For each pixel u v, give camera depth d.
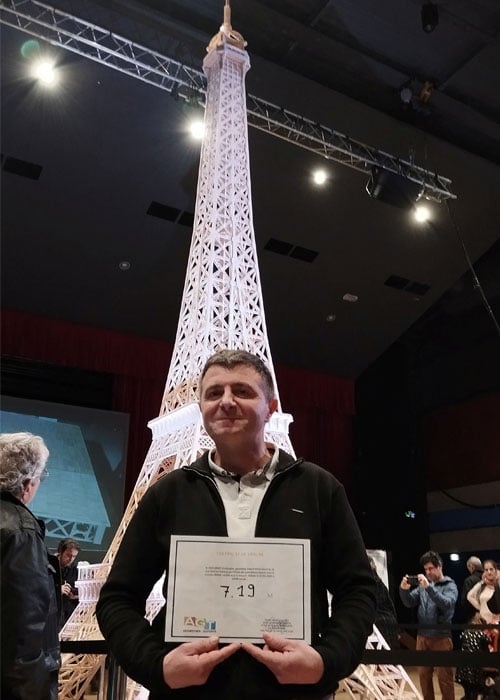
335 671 1.61
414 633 13.70
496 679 4.26
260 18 10.62
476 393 14.95
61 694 6.80
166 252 13.05
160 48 10.79
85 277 12.97
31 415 12.55
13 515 2.47
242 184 10.07
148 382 14.40
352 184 12.60
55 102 10.47
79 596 7.33
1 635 2.23
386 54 11.02
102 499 12.70
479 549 14.50
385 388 16.72
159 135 11.31
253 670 1.64
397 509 15.45
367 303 15.10
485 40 10.44
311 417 16.52
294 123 11.09
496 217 13.70
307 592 1.69
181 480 1.97
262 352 9.05
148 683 1.62
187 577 1.68
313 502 1.91
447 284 14.96
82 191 11.69
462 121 12.20
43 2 9.80
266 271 13.96
